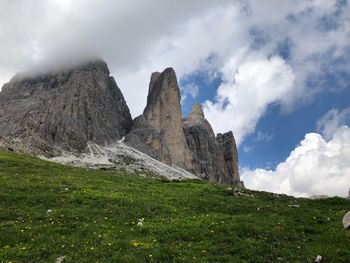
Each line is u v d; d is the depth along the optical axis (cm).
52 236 2908
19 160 7519
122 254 2564
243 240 2939
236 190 5741
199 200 4553
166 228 3136
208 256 2589
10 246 2725
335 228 3344
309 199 5144
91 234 2975
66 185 4947
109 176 7000
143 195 4784
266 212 3978
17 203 3872
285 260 2633
